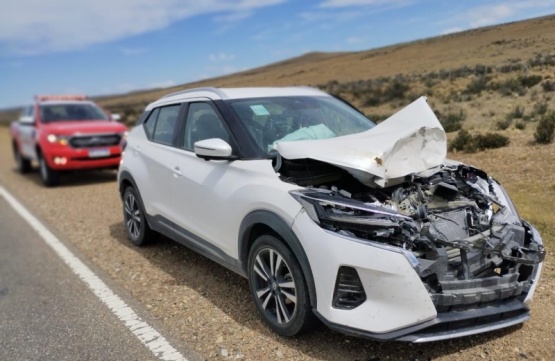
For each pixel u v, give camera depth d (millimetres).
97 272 5402
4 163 17812
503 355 3164
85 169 11328
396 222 3020
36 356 3699
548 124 8344
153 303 4453
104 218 7969
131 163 5871
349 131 4531
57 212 8711
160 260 5605
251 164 3846
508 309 3131
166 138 5309
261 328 3785
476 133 9922
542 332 3393
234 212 3857
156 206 5332
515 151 8164
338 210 3150
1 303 4762
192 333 3822
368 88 18047
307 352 3381
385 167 3305
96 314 4328
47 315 4402
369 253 2951
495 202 3662
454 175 3869
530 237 3525
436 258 2973
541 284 4074
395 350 3314
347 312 3029
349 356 3287
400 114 4074
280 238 3471
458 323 2992
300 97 4914
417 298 2875
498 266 3287
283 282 3520
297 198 3277
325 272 3074
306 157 3357
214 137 4383
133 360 3518
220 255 4234
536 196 5934
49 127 11453
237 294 4465
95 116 12664
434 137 3652
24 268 5777
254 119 4309
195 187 4430
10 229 7754
